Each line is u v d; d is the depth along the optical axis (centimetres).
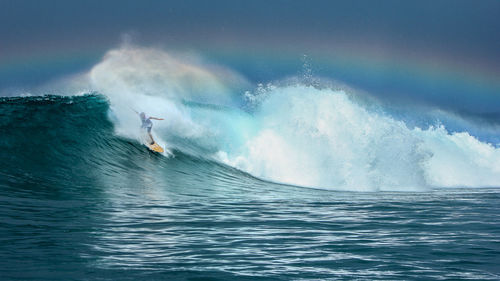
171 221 1847
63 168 2814
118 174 2934
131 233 1595
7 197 2152
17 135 2997
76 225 1686
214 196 2675
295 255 1352
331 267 1234
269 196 2775
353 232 1700
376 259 1317
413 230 1748
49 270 1147
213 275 1148
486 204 2583
